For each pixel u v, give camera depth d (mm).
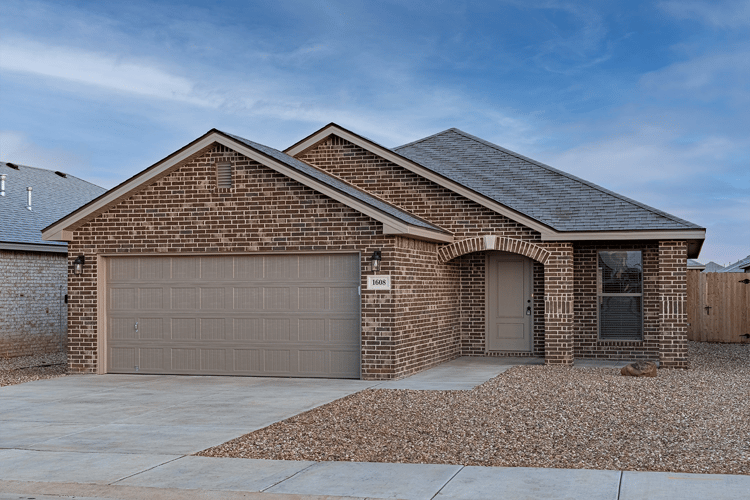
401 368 15211
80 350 16594
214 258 16062
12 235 20859
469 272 19391
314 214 15352
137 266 16484
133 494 7250
